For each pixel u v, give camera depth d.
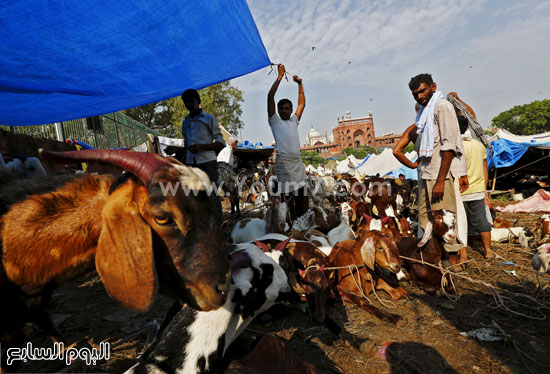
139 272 1.26
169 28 3.07
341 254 4.04
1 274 1.37
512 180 15.98
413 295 4.00
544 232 5.45
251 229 5.23
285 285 2.21
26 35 2.45
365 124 106.19
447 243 3.85
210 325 1.78
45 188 1.45
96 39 2.81
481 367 2.58
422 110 4.09
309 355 2.82
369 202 9.04
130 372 1.70
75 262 1.47
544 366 2.55
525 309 3.46
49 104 4.22
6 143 5.12
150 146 14.67
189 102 4.86
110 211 1.28
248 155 10.73
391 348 2.84
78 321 3.34
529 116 67.00
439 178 3.84
